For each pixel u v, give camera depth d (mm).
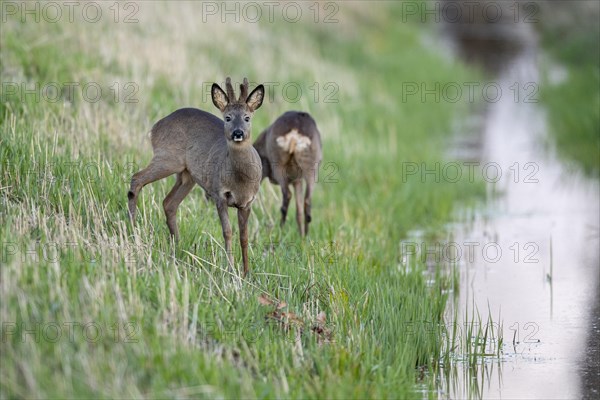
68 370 8203
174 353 8789
